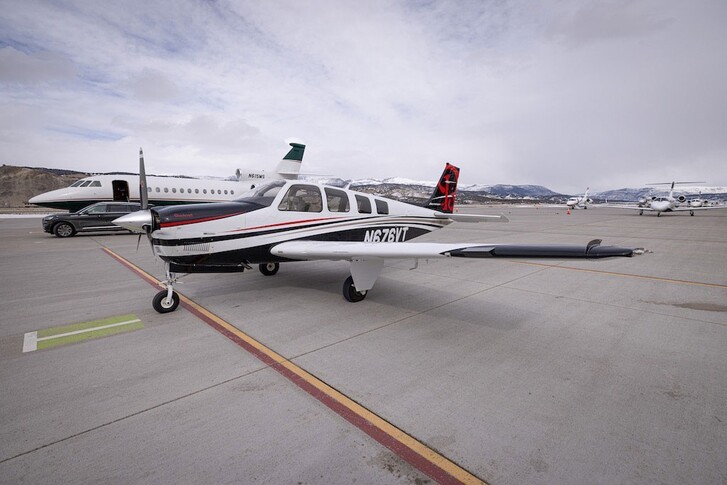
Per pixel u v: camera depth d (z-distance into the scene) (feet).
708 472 5.87
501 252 10.04
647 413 7.54
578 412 7.57
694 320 13.66
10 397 8.13
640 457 6.22
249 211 15.47
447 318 13.84
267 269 21.49
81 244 37.27
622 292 18.04
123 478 5.71
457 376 9.18
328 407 7.77
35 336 11.92
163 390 8.46
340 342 11.42
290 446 6.51
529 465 6.04
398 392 8.39
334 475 5.81
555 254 9.23
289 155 70.44
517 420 7.29
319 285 19.22
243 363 9.91
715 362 10.00
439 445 6.54
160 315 14.16
